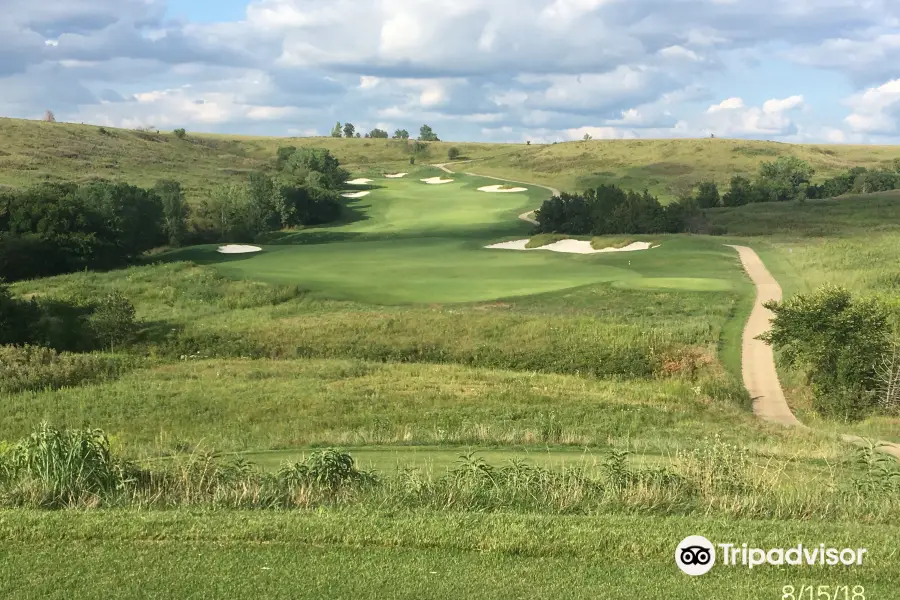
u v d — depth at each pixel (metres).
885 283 39.44
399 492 9.55
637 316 36.44
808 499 9.38
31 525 7.73
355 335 34.12
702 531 7.80
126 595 6.45
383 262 54.56
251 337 34.44
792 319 27.11
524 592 6.55
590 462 13.97
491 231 77.75
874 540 7.71
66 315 38.47
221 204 79.69
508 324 34.50
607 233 69.12
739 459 11.70
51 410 22.84
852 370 25.34
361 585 6.62
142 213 70.38
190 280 46.12
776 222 71.69
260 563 7.02
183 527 7.73
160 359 32.25
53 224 56.59
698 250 54.88
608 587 6.66
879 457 15.45
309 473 10.07
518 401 23.58
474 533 7.59
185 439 18.91
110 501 9.09
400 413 21.89
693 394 25.30
